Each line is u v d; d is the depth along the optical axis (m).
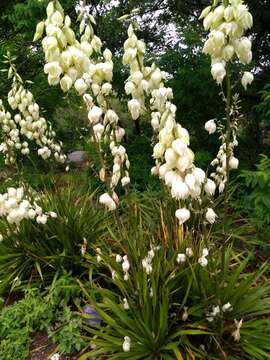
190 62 5.29
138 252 2.77
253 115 5.75
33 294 3.02
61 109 6.78
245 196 4.26
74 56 1.97
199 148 5.40
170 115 1.65
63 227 3.44
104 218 3.83
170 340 2.40
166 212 3.15
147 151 5.63
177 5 6.72
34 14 5.63
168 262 2.65
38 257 3.33
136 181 5.27
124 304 2.51
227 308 2.38
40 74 6.85
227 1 1.76
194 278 2.40
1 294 3.34
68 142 6.69
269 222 3.73
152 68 2.23
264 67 6.16
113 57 6.20
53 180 4.36
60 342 2.69
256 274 2.62
